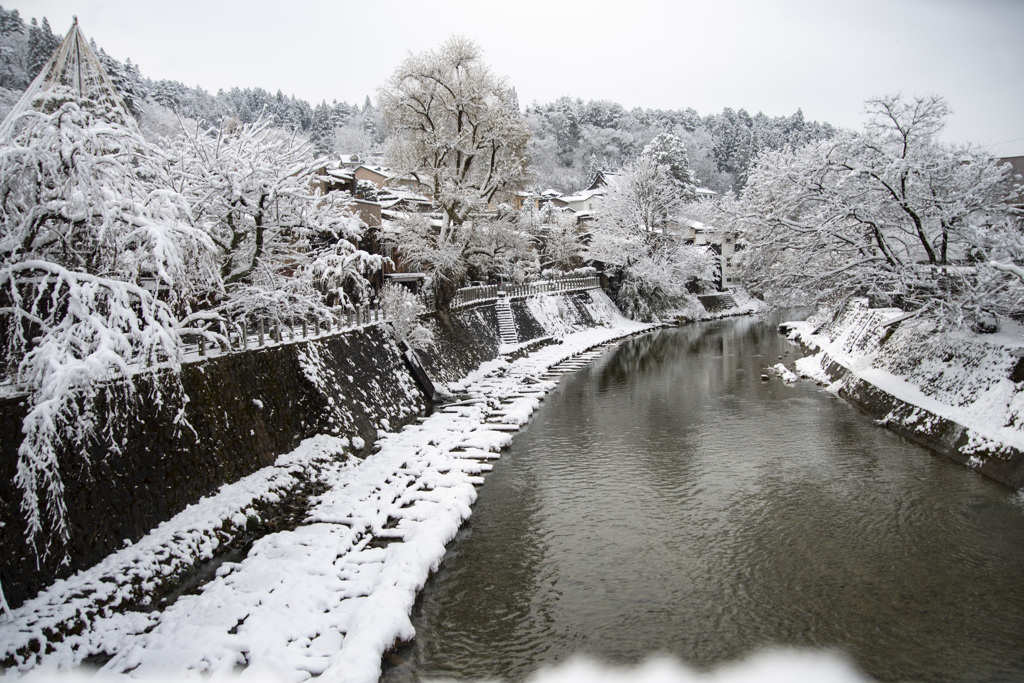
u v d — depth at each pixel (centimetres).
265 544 1262
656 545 1366
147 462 1204
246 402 1559
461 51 3459
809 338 4250
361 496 1529
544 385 3122
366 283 2239
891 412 2264
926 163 2173
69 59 1457
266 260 1869
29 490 831
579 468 1888
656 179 6194
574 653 984
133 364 1263
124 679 852
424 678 921
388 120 3500
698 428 2319
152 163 1250
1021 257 1858
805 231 2525
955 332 2178
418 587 1150
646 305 6119
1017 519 1434
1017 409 1747
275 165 1795
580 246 6219
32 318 943
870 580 1198
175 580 1105
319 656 926
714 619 1078
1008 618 1062
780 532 1419
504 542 1388
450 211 3391
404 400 2394
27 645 856
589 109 12606
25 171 957
